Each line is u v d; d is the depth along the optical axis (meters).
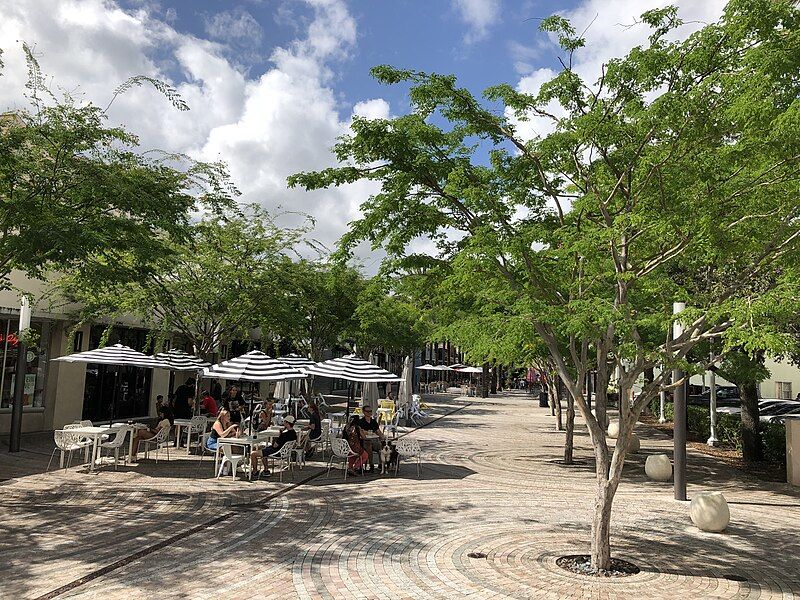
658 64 7.16
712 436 22.58
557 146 8.12
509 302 8.67
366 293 11.85
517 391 74.00
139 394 25.02
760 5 6.31
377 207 8.99
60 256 9.41
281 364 14.88
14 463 14.02
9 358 18.64
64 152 10.19
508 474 15.09
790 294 6.07
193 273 18.52
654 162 7.25
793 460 14.52
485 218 8.55
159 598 6.43
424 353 68.69
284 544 8.58
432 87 8.37
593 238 7.09
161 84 11.02
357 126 8.34
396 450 14.92
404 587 7.02
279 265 19.50
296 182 8.82
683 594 7.01
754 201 7.05
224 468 14.12
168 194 11.85
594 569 7.74
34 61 10.12
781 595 7.04
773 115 6.30
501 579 7.37
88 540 8.44
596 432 8.04
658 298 9.52
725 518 9.83
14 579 6.88
